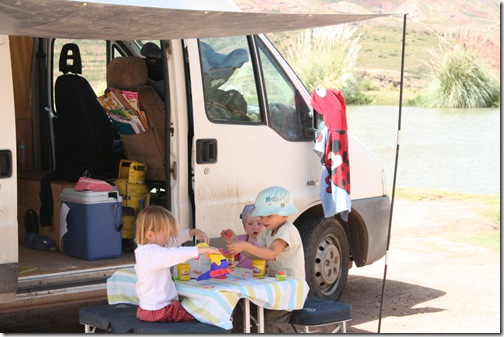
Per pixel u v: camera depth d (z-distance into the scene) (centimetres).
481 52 2030
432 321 765
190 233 589
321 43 2092
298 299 555
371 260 810
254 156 703
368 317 779
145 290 527
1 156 586
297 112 746
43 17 525
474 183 1512
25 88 812
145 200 714
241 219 684
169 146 662
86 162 732
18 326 730
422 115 1920
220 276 562
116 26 565
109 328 532
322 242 770
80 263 661
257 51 720
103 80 816
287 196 586
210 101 677
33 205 743
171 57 659
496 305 827
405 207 1375
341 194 732
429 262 1038
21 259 672
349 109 1969
